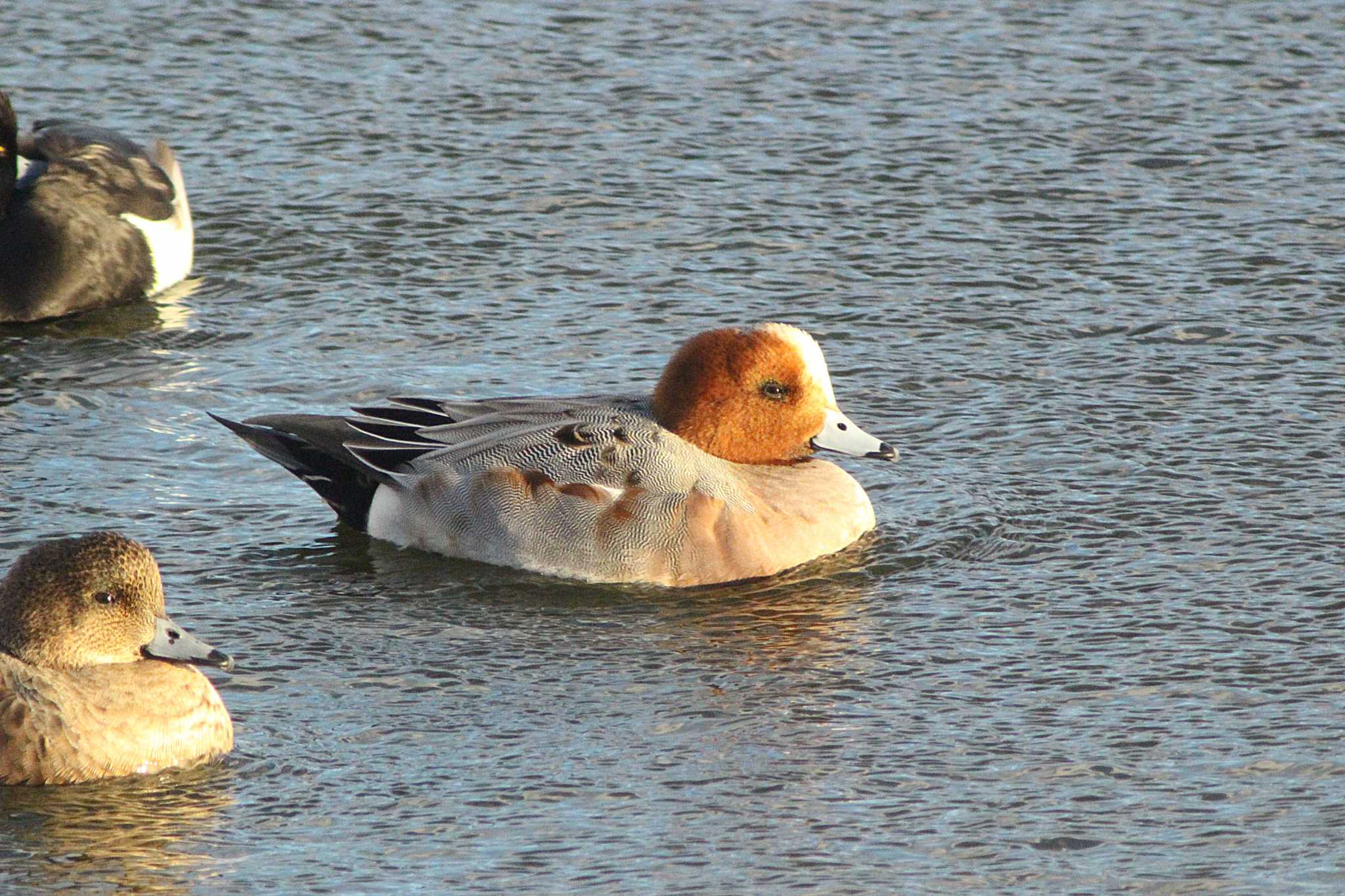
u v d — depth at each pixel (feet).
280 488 48.65
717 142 68.69
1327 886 31.78
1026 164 67.26
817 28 77.15
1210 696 38.47
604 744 36.63
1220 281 59.88
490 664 40.04
